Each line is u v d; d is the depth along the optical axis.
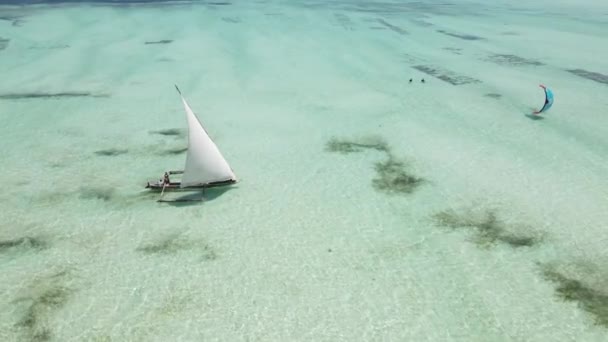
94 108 32.97
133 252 18.91
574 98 35.34
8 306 16.08
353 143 28.17
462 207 21.73
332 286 17.23
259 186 23.59
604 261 18.16
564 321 15.53
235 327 15.48
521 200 22.11
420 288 17.11
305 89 37.41
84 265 18.14
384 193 23.06
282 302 16.52
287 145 27.89
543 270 17.80
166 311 16.06
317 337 15.13
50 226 20.41
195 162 21.64
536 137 28.64
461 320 15.70
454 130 29.73
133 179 24.23
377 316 15.92
